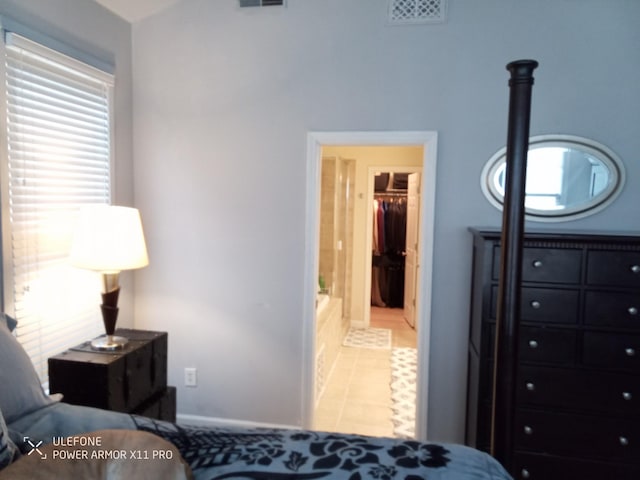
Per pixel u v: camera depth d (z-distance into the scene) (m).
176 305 3.06
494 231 2.29
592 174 2.55
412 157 5.52
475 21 2.61
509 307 1.43
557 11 2.53
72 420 1.64
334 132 2.79
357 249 5.76
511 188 1.41
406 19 2.66
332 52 2.76
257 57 2.84
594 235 2.15
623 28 2.48
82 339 2.58
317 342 3.51
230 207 2.95
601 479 2.24
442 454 1.50
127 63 2.93
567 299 2.21
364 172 5.64
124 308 2.99
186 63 2.92
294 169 2.85
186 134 2.96
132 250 2.27
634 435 2.20
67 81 2.40
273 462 1.43
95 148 2.64
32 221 2.20
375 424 3.22
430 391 2.80
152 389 2.39
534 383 2.27
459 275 2.71
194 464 1.43
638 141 2.50
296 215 2.87
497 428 1.47
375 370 4.30
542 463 2.29
